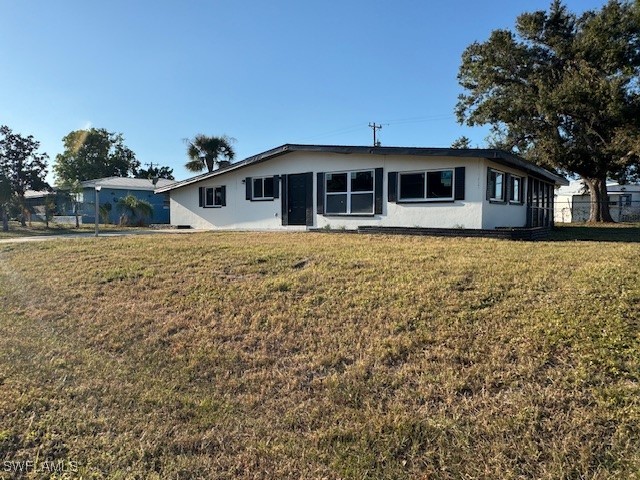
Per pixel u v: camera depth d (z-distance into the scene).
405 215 12.38
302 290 5.56
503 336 3.81
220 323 4.81
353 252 7.82
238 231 14.59
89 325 5.09
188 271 6.98
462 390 3.18
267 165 15.68
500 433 2.69
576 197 34.78
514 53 22.89
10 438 3.03
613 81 19.44
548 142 22.47
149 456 2.81
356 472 2.54
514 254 7.18
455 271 5.90
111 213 27.36
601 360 3.25
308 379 3.59
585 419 2.70
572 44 22.00
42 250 9.97
